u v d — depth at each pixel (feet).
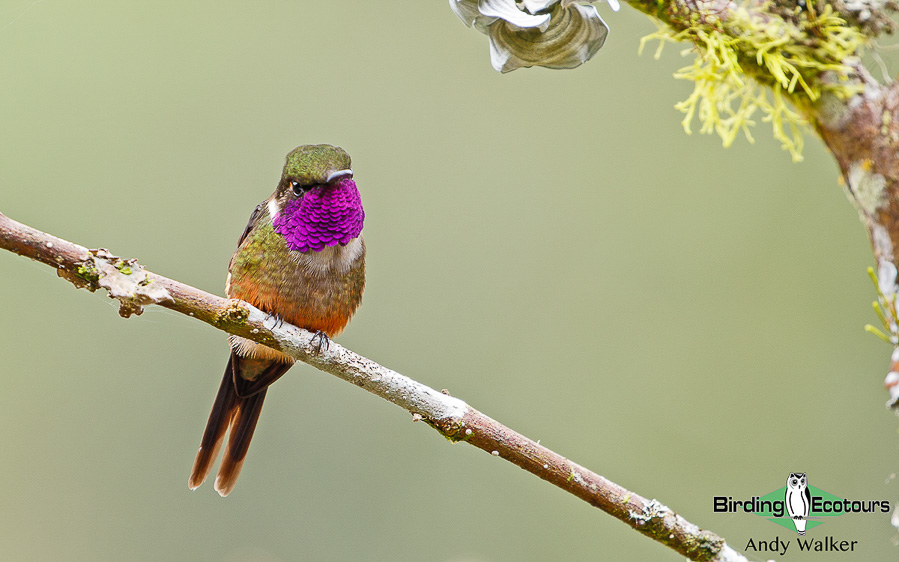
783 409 35.40
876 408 34.53
